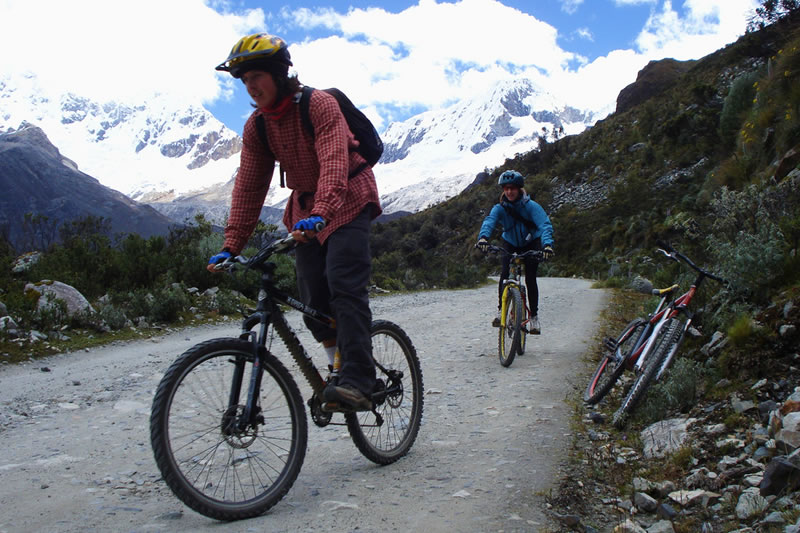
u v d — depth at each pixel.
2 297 9.74
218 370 3.07
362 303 3.41
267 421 3.21
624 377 5.90
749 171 12.84
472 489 3.40
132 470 3.84
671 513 3.00
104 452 4.23
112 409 5.45
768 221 5.64
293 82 3.28
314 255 3.51
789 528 2.45
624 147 79.31
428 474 3.67
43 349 8.16
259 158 3.52
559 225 63.16
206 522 3.00
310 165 3.42
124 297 11.09
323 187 3.14
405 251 89.94
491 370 6.77
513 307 7.04
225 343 3.07
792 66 13.38
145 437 4.59
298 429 3.30
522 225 7.33
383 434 3.92
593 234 56.78
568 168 84.06
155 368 7.22
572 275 48.81
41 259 12.23
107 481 3.63
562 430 4.49
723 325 5.12
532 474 3.62
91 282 12.00
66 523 2.99
